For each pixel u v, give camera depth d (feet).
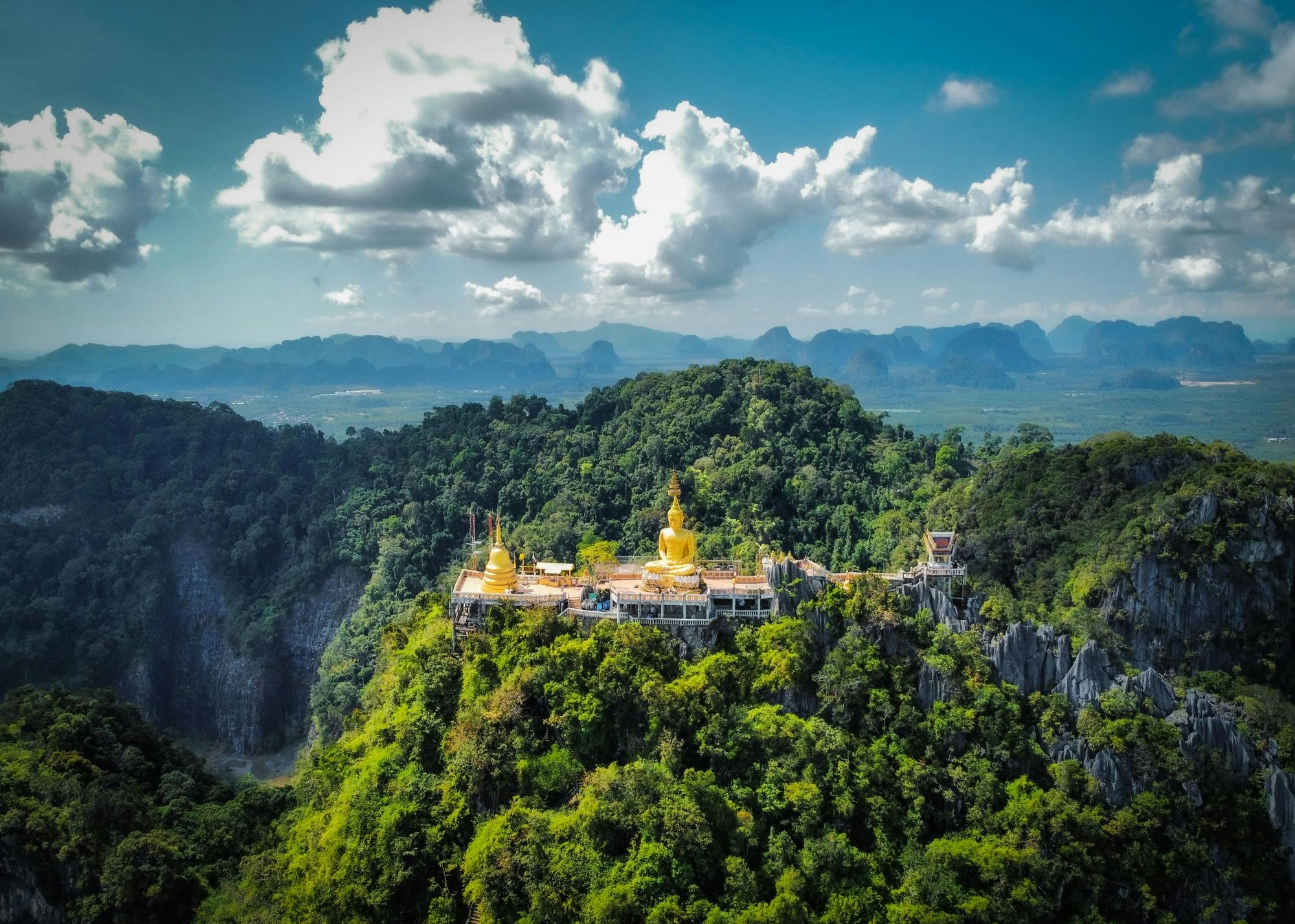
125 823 387.96
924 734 330.34
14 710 456.86
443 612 410.72
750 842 291.99
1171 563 457.68
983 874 290.76
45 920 360.28
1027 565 524.52
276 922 316.19
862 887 285.23
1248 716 356.59
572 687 328.49
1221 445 515.09
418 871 306.14
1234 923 307.58
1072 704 337.72
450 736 331.98
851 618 353.51
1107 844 306.35
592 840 283.79
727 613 361.51
